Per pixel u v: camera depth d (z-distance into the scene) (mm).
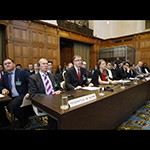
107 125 1630
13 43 5809
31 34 6465
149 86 3369
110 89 1963
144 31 9586
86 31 10062
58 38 7793
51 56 7457
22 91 2260
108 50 10586
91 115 1357
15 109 2002
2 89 2104
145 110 2871
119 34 11008
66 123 1082
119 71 4004
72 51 10094
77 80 2549
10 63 2154
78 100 1299
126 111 2131
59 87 2365
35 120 2393
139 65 5461
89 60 11375
